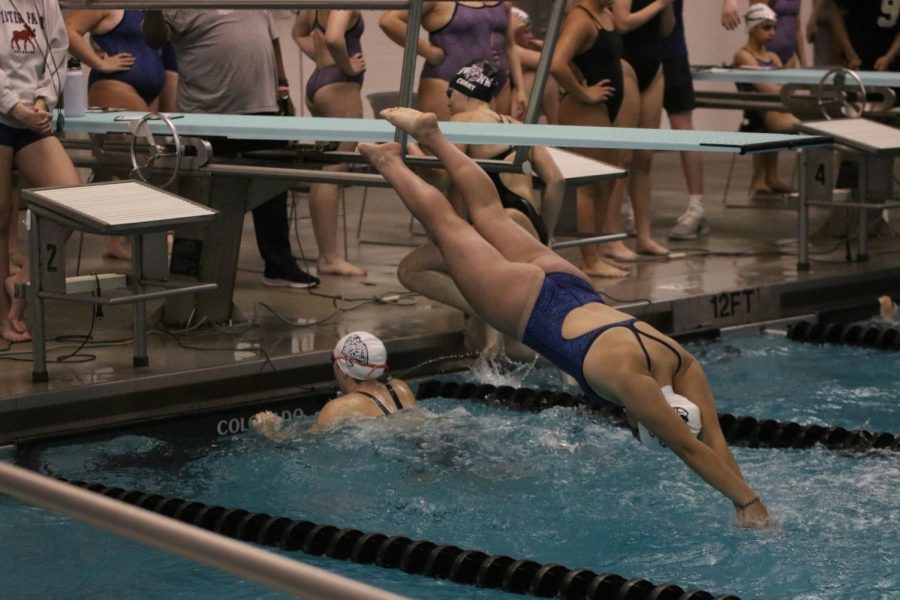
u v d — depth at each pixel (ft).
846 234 60.85
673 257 59.36
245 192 45.27
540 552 28.22
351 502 31.55
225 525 30.14
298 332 44.65
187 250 45.14
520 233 31.48
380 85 83.51
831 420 38.96
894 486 32.24
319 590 11.69
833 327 49.55
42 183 41.01
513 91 56.29
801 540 28.45
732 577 26.55
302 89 80.84
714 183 86.17
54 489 13.89
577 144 35.83
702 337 50.26
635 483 32.63
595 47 54.08
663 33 57.00
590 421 38.32
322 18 54.03
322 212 54.70
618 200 57.62
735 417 37.70
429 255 41.81
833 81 62.59
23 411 35.91
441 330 45.14
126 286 40.34
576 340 28.66
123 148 46.55
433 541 28.99
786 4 76.69
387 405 37.50
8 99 39.24
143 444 36.73
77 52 50.57
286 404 40.19
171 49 58.03
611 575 25.89
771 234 66.03
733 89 102.63
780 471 33.71
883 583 25.95
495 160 41.16
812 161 56.39
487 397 41.37
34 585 26.66
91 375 38.32
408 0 38.55
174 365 39.63
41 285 37.14
